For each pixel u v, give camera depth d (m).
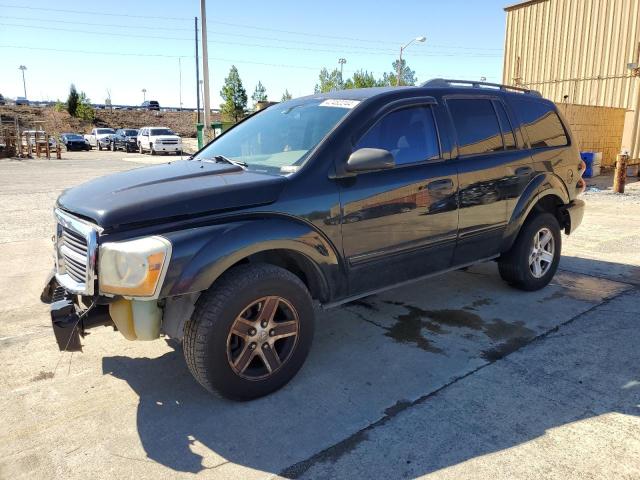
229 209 3.00
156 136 33.44
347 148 3.46
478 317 4.41
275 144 3.77
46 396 3.21
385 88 4.04
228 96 49.34
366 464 2.55
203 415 3.00
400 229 3.71
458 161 4.11
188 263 2.74
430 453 2.62
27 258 6.52
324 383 3.34
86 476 2.49
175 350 3.86
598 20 16.06
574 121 14.39
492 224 4.40
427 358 3.67
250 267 3.04
